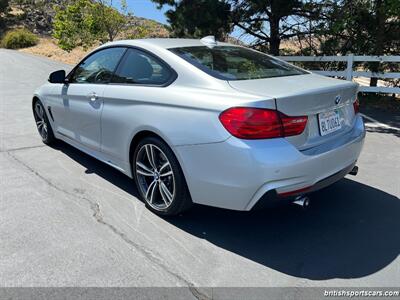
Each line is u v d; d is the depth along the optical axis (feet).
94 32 75.25
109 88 13.62
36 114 19.75
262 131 9.68
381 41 35.06
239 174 9.86
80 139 15.83
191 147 10.61
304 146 10.46
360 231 11.61
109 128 13.61
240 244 10.89
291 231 11.59
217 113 10.11
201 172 10.57
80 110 15.21
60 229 11.40
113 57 14.24
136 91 12.38
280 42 42.93
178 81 11.60
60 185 14.52
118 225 11.71
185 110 10.81
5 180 14.90
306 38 40.60
